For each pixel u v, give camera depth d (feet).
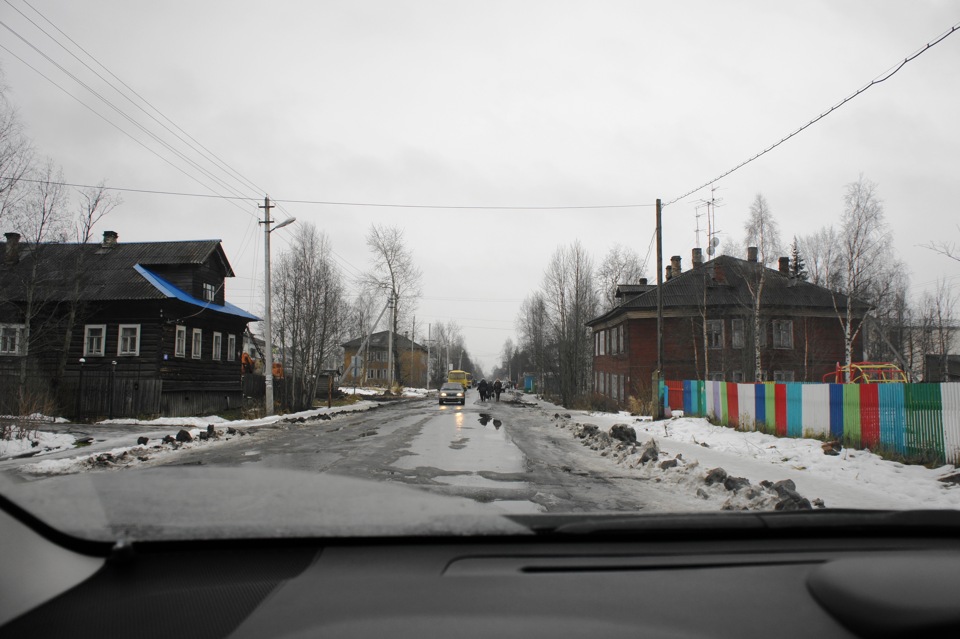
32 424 43.68
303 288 92.68
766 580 6.74
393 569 6.68
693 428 54.75
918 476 27.94
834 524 8.28
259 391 108.37
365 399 144.87
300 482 9.66
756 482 25.96
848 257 87.20
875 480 27.32
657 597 6.20
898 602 5.82
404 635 5.23
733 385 55.98
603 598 6.12
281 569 6.63
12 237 77.00
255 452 37.81
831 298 107.96
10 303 70.03
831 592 6.20
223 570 6.52
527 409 100.73
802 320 106.52
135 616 5.44
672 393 72.90
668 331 107.55
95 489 8.57
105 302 79.41
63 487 8.62
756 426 50.03
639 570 6.90
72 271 70.03
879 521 8.34
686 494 24.82
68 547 6.63
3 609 5.31
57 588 5.79
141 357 78.13
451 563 6.89
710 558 7.35
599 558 7.18
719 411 59.26
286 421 67.62
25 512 6.82
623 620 5.65
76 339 78.95
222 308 95.45
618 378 117.80
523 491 24.38
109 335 79.05
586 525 7.72
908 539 8.34
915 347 149.89
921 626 5.44
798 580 6.76
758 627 5.66
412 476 27.71
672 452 37.52
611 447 39.37
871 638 5.50
